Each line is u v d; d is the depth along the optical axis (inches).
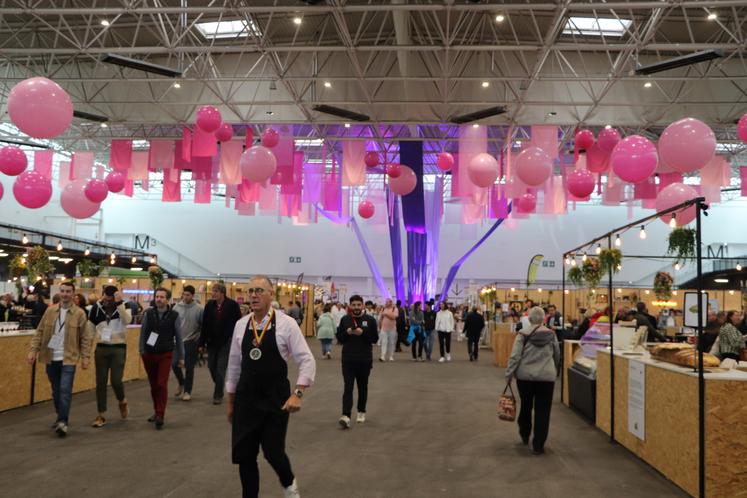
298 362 141.9
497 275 1443.2
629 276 1350.9
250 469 139.7
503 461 217.6
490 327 879.7
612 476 199.0
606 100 716.7
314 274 1480.1
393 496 174.2
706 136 312.0
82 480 183.3
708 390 171.5
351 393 277.7
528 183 441.4
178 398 343.6
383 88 721.6
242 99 745.6
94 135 901.8
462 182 685.9
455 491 180.2
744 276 996.6
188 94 759.1
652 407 210.5
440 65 646.5
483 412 323.0
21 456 211.0
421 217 756.6
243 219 1489.9
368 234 1477.6
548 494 178.7
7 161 403.5
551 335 234.5
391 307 653.9
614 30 644.1
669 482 193.2
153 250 1480.1
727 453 169.6
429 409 331.0
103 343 268.5
